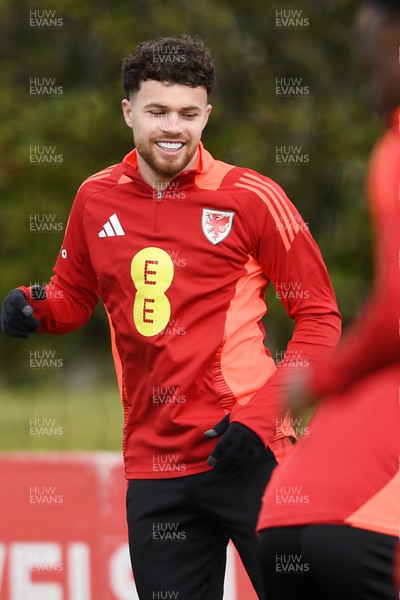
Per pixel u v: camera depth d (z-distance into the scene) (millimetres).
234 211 11836
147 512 11961
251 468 11633
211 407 11734
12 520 16766
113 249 12117
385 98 7984
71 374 74875
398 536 8469
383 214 7672
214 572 12172
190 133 11820
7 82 72375
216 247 11789
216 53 69750
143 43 12047
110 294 12227
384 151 7918
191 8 70312
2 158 69875
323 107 71812
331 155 70750
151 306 11836
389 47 7785
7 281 69938
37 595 16750
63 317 13000
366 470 8539
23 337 12898
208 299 11820
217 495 11711
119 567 16656
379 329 7426
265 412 11250
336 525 8508
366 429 8625
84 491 16734
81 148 70375
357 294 67375
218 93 70625
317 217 71500
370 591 8523
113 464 16734
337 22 73250
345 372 7734
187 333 11758
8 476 16812
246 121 71188
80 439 37250
